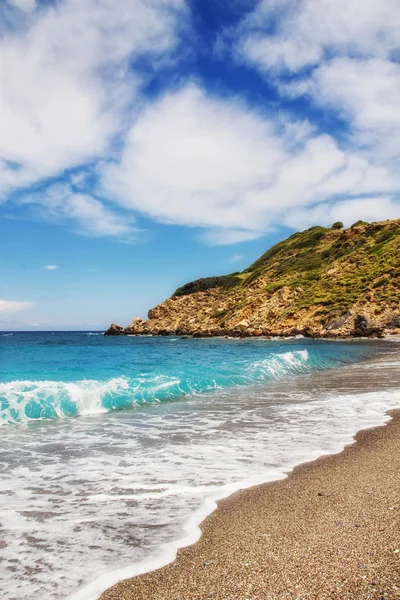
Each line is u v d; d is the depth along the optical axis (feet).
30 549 12.46
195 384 50.47
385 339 178.81
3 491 17.46
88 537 13.23
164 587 10.36
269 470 19.93
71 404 35.73
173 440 26.25
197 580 10.60
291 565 11.00
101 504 15.98
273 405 38.96
